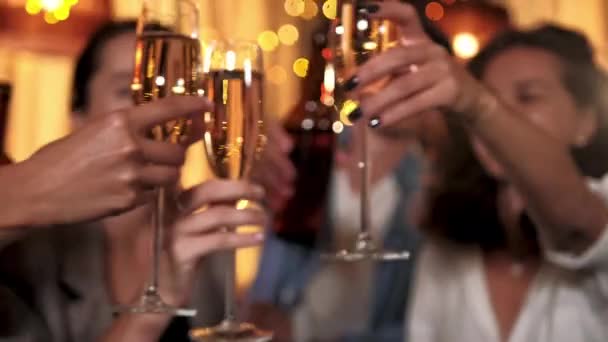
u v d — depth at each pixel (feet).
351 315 4.68
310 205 4.52
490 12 7.98
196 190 3.37
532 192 3.58
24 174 2.87
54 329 3.71
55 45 8.42
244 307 4.82
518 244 4.27
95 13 8.53
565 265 3.75
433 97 3.31
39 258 3.75
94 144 2.86
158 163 2.95
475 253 4.39
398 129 4.61
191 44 3.22
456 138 4.45
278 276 4.76
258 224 3.42
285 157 4.18
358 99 3.41
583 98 4.33
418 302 4.50
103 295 3.87
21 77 9.73
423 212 4.53
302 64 10.20
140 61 3.20
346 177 4.74
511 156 3.51
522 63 4.28
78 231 3.89
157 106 2.93
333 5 3.51
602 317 4.03
